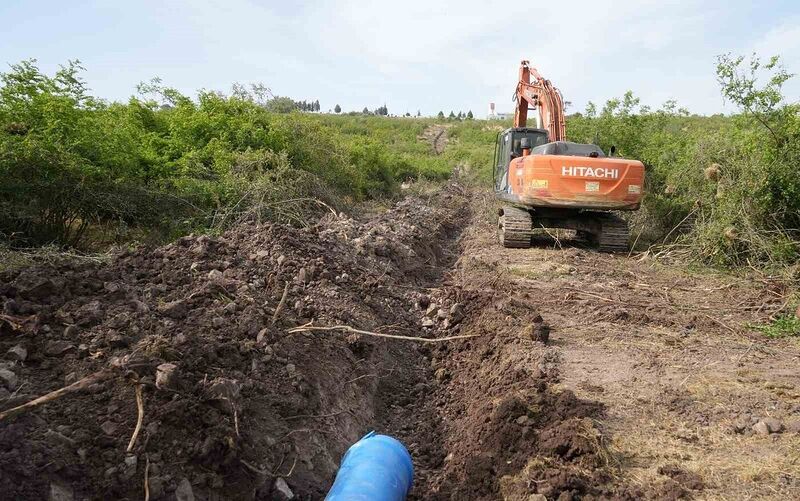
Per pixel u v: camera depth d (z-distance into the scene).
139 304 4.33
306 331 4.95
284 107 18.64
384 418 4.95
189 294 4.85
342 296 6.21
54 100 8.89
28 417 2.96
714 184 10.67
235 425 3.41
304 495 3.51
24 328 3.64
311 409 4.11
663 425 4.29
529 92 15.27
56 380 3.34
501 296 7.38
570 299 7.79
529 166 11.38
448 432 4.68
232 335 4.30
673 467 3.67
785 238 9.43
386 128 62.97
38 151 8.00
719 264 9.98
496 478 3.69
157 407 3.27
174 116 13.45
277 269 6.27
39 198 8.15
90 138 9.15
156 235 9.25
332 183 17.25
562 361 5.48
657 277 9.45
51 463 2.72
